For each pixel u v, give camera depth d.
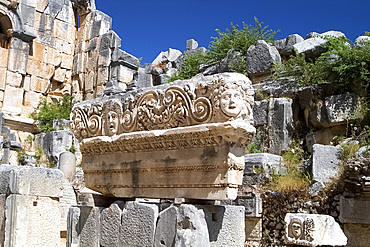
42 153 18.56
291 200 8.51
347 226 7.77
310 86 10.77
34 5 22.11
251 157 9.51
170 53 21.89
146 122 4.99
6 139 17.09
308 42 13.18
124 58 21.86
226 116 4.21
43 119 20.52
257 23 16.25
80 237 5.40
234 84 4.23
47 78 22.58
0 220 6.50
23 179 6.43
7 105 20.55
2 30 21.47
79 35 23.89
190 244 4.16
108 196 5.52
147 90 5.05
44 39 22.66
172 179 4.67
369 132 9.16
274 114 11.00
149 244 4.62
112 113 5.36
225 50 15.84
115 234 5.02
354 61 10.28
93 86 22.62
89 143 5.52
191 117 4.53
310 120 10.69
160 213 4.62
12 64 20.88
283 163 9.62
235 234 4.70
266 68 12.60
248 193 9.15
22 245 6.29
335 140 9.98
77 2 23.97
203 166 4.39
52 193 6.74
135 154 5.07
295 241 7.33
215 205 4.61
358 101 9.89
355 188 7.66
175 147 4.65
